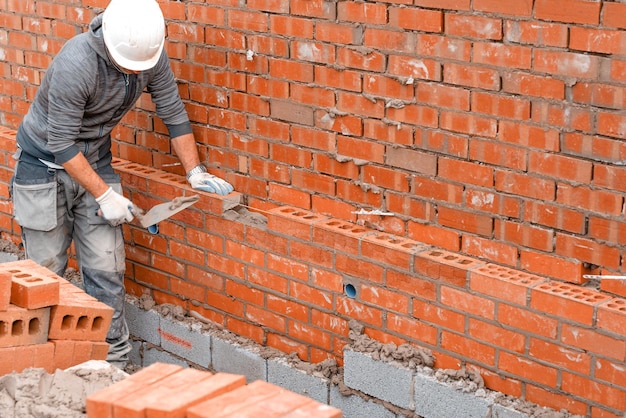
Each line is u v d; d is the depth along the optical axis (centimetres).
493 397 445
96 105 511
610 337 404
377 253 473
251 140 529
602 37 386
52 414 364
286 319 527
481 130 432
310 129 498
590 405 417
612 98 389
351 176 488
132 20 480
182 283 577
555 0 395
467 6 421
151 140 582
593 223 409
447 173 450
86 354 427
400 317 474
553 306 417
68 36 607
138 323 601
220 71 531
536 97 411
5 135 657
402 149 463
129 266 607
